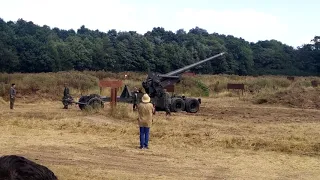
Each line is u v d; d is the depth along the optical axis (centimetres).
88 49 7869
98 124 2041
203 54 9012
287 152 1524
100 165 1242
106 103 3225
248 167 1286
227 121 2372
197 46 9275
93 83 4619
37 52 7038
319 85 4441
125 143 1616
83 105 2738
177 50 8619
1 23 8069
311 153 1512
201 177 1144
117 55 7975
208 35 11888
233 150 1538
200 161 1350
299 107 3397
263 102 3638
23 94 3738
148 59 8131
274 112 2927
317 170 1267
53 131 1831
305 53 10531
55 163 1240
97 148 1502
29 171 548
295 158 1427
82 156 1359
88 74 5338
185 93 4491
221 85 5234
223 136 1791
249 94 4512
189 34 11450
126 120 2253
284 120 2477
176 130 1919
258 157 1431
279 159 1407
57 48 7581
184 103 2862
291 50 11156
